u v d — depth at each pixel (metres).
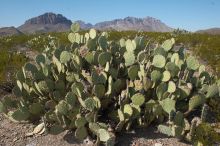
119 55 5.83
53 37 13.35
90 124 4.73
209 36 13.76
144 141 4.89
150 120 5.12
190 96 5.58
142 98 4.87
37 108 5.30
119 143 4.84
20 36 15.74
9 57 9.38
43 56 5.90
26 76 5.79
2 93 6.66
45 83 5.31
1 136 5.10
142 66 5.20
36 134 5.14
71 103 4.93
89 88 5.36
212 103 5.69
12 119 5.40
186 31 15.94
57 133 4.88
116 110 5.20
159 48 5.80
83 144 4.85
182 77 5.83
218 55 10.12
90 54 5.55
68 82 5.63
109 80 5.08
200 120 5.31
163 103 5.02
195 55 10.08
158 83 5.32
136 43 6.02
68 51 6.10
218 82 5.98
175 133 4.74
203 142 4.71
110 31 16.05
